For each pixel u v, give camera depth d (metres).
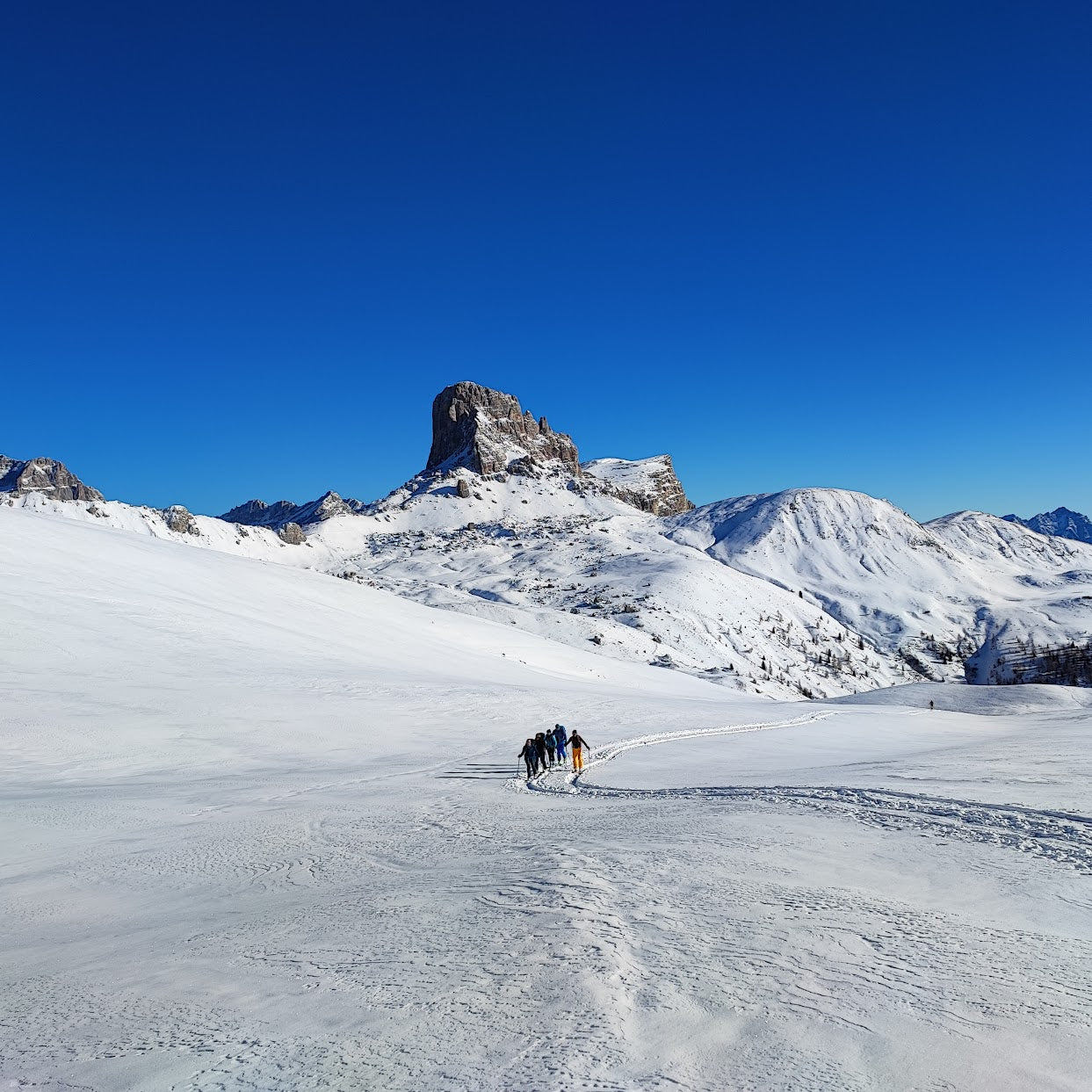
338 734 33.66
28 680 35.97
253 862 13.20
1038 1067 4.55
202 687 39.72
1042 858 10.49
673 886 8.76
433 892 9.34
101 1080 4.62
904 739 42.56
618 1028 4.95
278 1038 5.09
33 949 8.73
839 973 6.04
